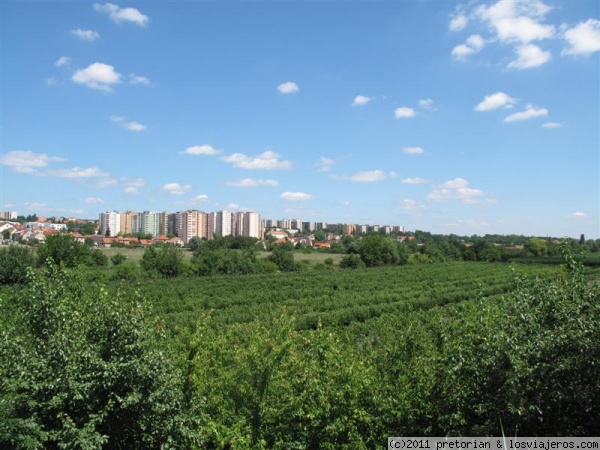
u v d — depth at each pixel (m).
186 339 12.06
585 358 8.43
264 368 10.35
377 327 26.33
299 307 45.09
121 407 8.23
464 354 9.62
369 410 10.49
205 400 10.04
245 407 10.48
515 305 9.99
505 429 9.12
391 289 62.53
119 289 10.70
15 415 7.89
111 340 8.70
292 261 93.81
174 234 188.62
